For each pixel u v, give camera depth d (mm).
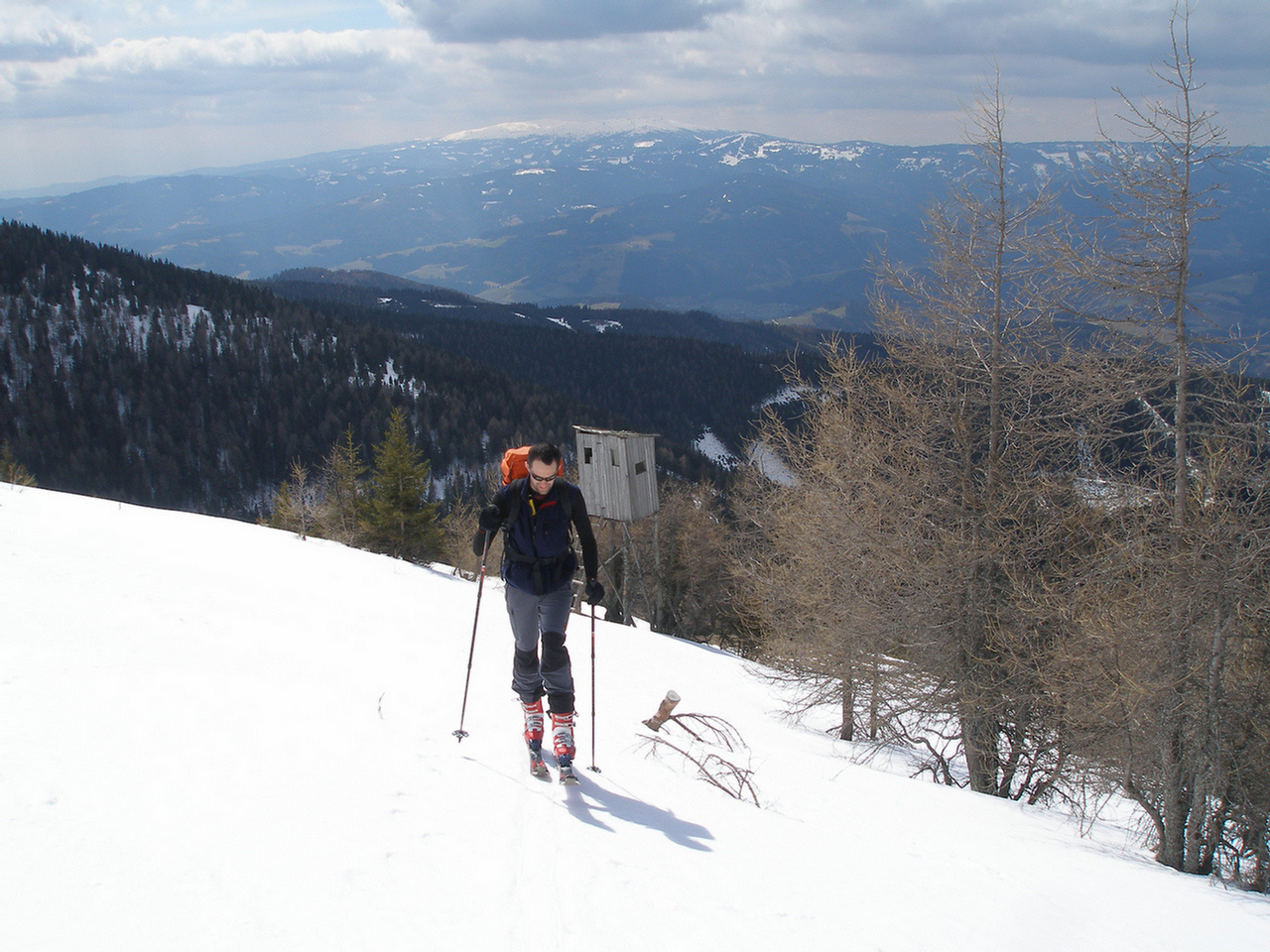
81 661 3773
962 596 11312
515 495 3949
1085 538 10836
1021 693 10688
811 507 13094
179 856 2094
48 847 1977
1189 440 8094
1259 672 8055
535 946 2111
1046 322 10250
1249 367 7656
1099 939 3639
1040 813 8875
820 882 3291
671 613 36281
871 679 12508
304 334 144500
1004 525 11312
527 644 3955
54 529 10000
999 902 3771
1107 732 8758
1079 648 8961
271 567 11555
